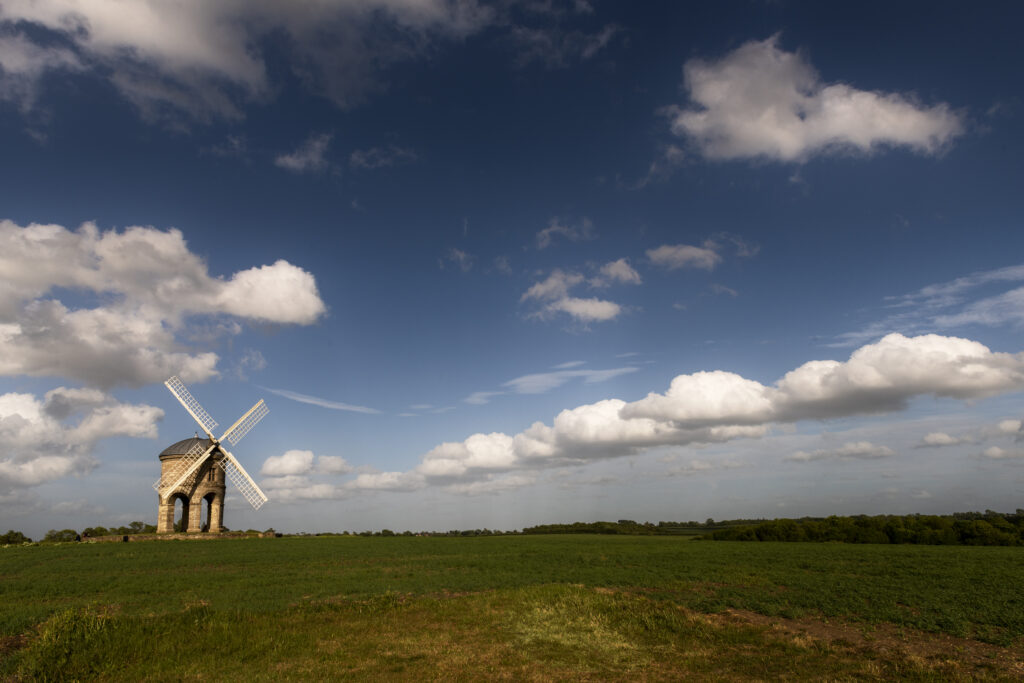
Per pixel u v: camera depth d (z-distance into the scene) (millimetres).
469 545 68562
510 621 22672
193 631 20359
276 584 32750
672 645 19359
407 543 72688
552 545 68562
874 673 15938
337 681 15641
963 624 20391
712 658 17922
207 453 77438
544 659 17750
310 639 19859
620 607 24875
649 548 62156
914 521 79438
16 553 54594
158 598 27875
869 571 37250
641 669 16812
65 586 31953
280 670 16625
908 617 22000
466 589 30953
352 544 69125
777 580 33219
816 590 28828
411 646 19094
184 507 78500
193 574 37906
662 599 27250
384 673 16406
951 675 15641
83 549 58281
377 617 23469
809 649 18688
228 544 65625
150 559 48188
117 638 18562
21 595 29219
